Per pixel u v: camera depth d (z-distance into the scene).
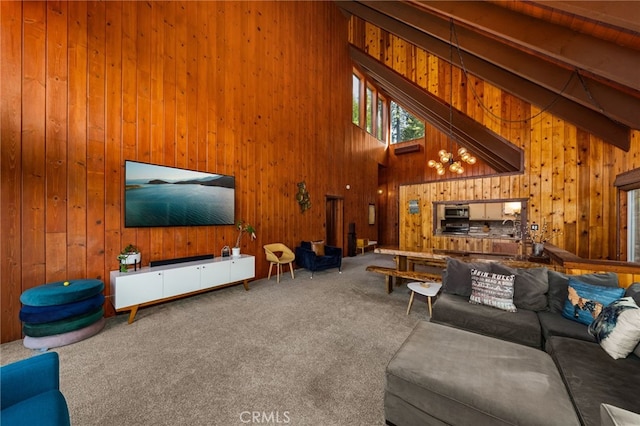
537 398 1.19
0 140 2.49
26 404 1.07
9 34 2.53
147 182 3.41
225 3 4.40
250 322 2.93
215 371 2.02
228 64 4.45
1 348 2.38
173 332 2.68
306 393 1.78
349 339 2.53
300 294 3.96
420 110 6.76
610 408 0.95
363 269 5.82
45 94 2.71
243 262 4.12
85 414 1.58
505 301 2.41
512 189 5.27
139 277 2.99
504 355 1.54
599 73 2.41
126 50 3.28
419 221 6.69
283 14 5.50
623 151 4.10
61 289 2.45
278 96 5.41
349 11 6.38
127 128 3.28
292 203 5.77
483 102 4.96
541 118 4.88
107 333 2.66
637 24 1.69
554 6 1.92
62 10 2.81
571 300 2.19
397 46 5.84
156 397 1.73
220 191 4.26
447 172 8.63
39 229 2.68
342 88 7.44
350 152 7.86
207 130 4.14
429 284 3.26
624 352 1.54
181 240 3.81
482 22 2.78
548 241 4.82
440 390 1.29
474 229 7.00
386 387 1.48
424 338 1.75
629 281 2.64
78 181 2.91
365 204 8.68
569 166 4.71
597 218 4.52
